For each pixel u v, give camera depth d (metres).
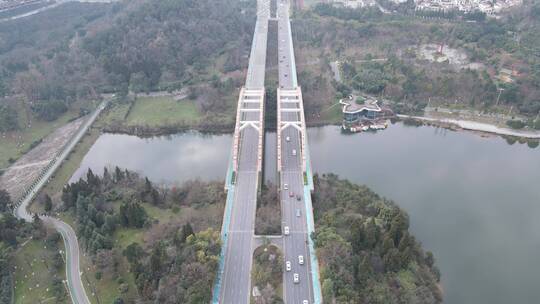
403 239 186.75
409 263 191.50
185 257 182.12
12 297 181.00
